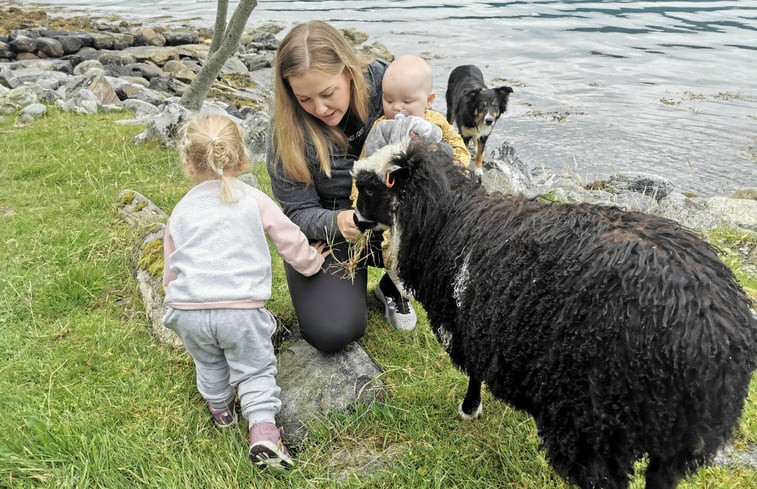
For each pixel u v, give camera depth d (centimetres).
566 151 934
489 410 289
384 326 356
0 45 1417
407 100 296
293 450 269
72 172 573
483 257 224
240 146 269
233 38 746
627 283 179
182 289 248
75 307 366
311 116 299
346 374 294
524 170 820
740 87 1301
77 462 248
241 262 255
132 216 470
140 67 1387
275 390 267
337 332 294
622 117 1101
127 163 602
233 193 261
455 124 995
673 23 2069
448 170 259
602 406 186
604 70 1452
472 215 240
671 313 172
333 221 300
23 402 283
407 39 1838
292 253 281
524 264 206
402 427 278
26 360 313
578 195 680
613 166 870
